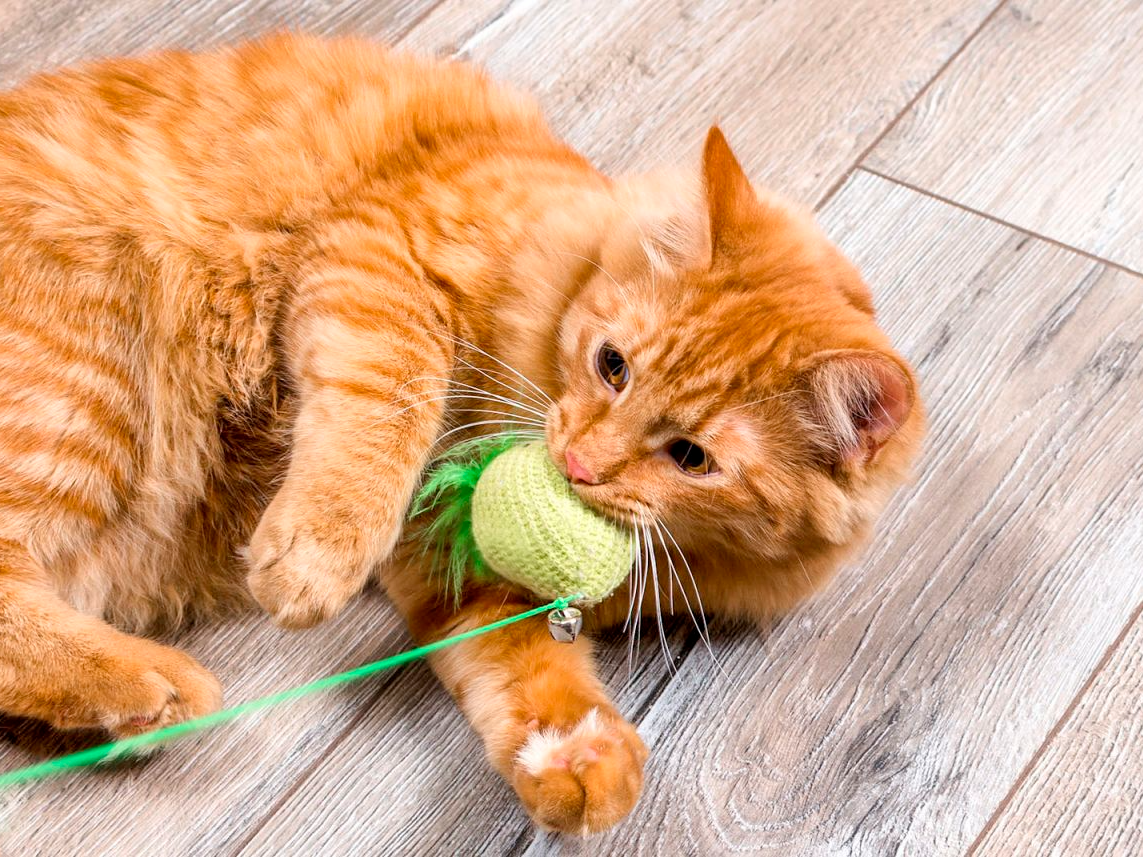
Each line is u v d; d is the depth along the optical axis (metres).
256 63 1.58
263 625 1.54
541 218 1.47
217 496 1.55
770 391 1.27
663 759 1.50
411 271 1.44
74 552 1.45
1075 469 1.75
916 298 1.88
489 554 1.29
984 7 2.15
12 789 1.38
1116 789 1.50
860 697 1.56
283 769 1.44
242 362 1.49
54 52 1.98
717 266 1.32
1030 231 1.95
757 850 1.44
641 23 2.11
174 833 1.39
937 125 2.04
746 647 1.59
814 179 1.98
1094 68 2.11
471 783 1.45
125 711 1.31
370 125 1.55
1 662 1.31
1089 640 1.61
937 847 1.46
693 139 2.01
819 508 1.32
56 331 1.39
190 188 1.48
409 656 1.52
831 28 2.12
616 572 1.28
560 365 1.42
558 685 1.38
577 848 1.42
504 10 2.10
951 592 1.65
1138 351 1.85
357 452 1.33
